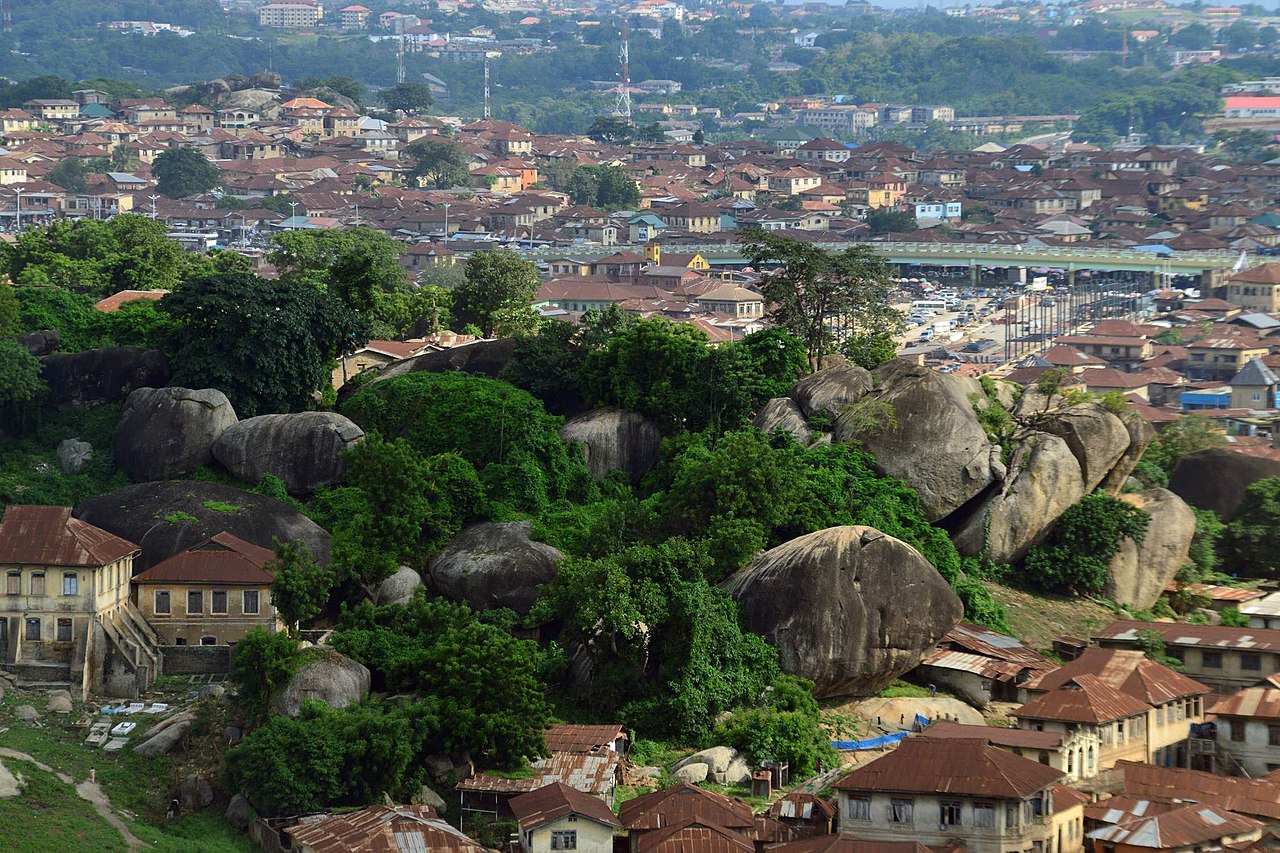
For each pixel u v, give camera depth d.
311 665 131.00
